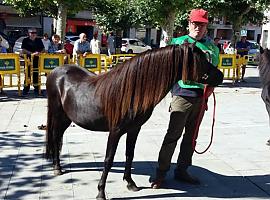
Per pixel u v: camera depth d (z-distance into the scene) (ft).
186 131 15.66
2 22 109.70
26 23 113.70
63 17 54.44
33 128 24.76
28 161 18.29
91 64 41.75
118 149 20.58
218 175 17.20
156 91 12.88
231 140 23.04
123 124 13.29
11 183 15.71
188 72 12.90
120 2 92.27
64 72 15.52
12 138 22.25
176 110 14.55
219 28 157.48
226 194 15.19
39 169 17.30
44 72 38.09
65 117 16.10
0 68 35.78
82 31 133.69
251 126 26.91
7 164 17.85
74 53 41.65
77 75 15.24
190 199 14.64
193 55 12.82
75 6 54.13
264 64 20.42
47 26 116.98
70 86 14.88
